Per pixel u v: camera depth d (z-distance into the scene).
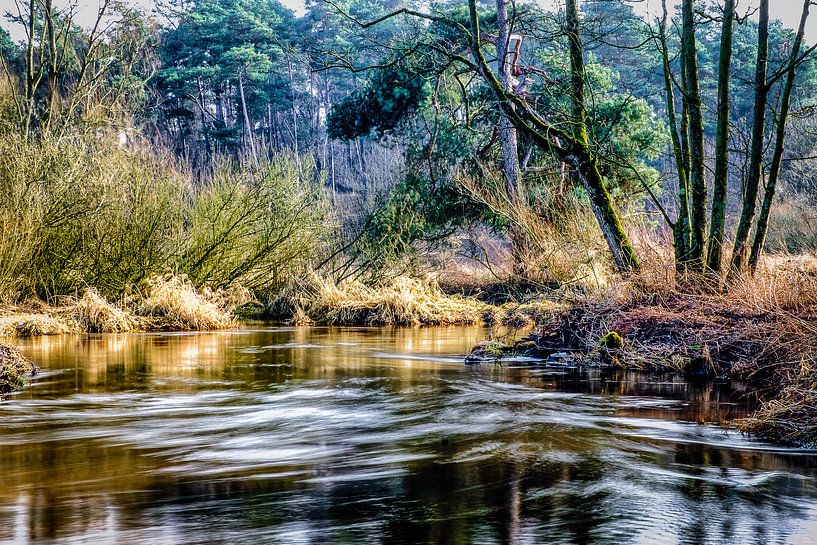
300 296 19.91
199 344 13.96
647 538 4.48
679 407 8.07
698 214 12.10
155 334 15.79
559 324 12.64
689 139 12.59
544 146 13.63
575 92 13.97
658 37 12.82
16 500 5.16
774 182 11.40
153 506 5.04
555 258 16.27
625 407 8.08
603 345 11.02
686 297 11.58
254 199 19.73
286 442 6.72
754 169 11.51
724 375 9.77
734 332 10.07
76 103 23.62
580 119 13.66
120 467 5.95
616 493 5.28
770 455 6.26
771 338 9.18
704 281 11.59
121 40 28.67
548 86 21.27
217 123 53.53
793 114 11.73
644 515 4.86
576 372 10.45
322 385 9.51
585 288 13.48
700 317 10.79
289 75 61.03
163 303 17.11
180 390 9.17
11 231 16.06
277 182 20.36
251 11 59.84
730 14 11.69
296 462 6.08
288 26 62.50
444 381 9.80
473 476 5.68
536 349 12.09
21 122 21.77
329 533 4.57
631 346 10.87
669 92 12.46
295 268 20.97
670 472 5.77
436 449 6.46
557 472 5.78
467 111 19.59
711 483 5.50
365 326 18.25
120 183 18.06
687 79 12.30
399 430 7.14
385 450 6.44
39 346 13.38
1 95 21.95
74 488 5.42
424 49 21.38
